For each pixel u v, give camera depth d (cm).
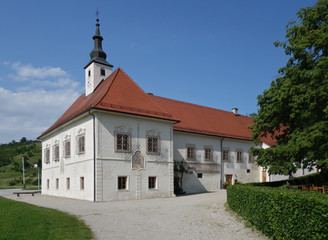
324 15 1538
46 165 3064
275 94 1608
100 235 938
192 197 2212
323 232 668
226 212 1341
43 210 1319
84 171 2127
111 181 2028
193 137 2914
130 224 1112
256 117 1836
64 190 2497
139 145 2219
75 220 1141
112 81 2359
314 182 2530
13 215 1108
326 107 1338
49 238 857
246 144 3484
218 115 3691
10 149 11719
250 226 1050
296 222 754
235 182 3216
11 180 7056
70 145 2428
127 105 2209
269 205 905
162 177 2333
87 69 2833
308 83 1477
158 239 910
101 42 2864
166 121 2398
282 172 1576
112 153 2062
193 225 1103
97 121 2025
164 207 1571
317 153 1435
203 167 2950
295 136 1501
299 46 1509
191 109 3397
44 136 3131
